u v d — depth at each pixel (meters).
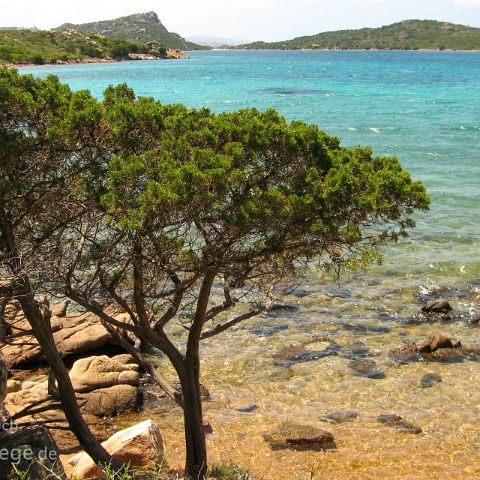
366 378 16.33
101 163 9.05
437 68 186.50
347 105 83.62
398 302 21.41
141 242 8.84
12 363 16.42
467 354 17.47
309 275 23.20
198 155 8.42
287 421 14.24
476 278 23.58
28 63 184.12
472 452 12.93
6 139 8.27
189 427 10.77
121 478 9.24
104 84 114.81
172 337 18.67
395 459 12.71
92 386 15.06
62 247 9.23
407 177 9.20
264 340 18.62
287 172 9.41
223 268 9.72
